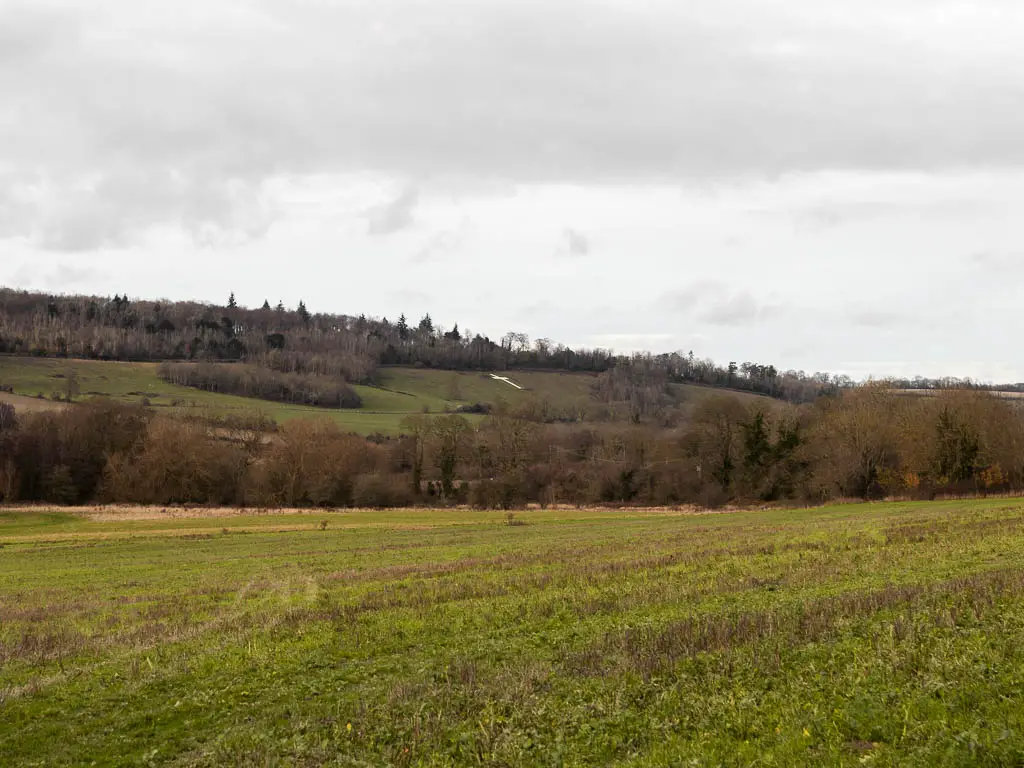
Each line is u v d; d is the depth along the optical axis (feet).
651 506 316.81
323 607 88.63
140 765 44.47
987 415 263.29
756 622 60.18
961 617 55.31
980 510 179.11
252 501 320.50
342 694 54.39
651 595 80.23
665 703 44.57
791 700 42.01
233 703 54.08
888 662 46.03
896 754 33.45
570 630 67.56
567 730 42.57
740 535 150.71
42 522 260.21
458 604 84.23
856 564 92.89
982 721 35.24
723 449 321.11
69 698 56.80
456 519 260.01
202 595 107.65
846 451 284.82
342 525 242.17
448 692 50.55
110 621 90.07
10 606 107.34
